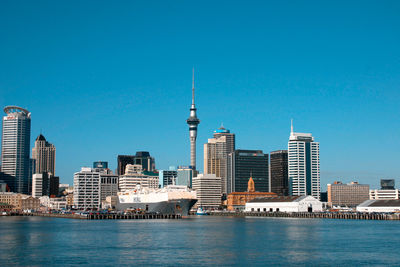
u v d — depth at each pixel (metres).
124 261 140.00
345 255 151.88
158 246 173.12
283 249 165.50
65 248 167.62
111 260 141.62
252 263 137.38
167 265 134.00
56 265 133.88
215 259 143.75
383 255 151.88
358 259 144.38
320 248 167.75
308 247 170.25
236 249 164.88
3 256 149.12
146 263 136.88
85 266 132.38
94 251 160.00
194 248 167.75
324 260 142.38
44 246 173.50
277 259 144.12
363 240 193.62
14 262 138.38
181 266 132.62
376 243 182.75
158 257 147.25
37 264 135.38
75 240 193.88
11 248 167.75
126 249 165.12
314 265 134.75
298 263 137.62
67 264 135.25
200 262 138.75
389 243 182.62
